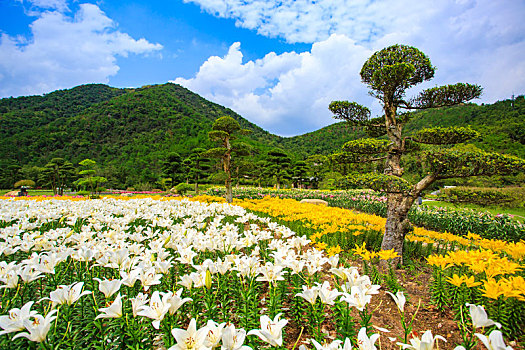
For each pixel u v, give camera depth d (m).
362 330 1.58
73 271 2.89
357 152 5.31
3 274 2.13
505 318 2.28
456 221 9.01
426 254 4.82
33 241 3.03
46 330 1.57
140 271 2.16
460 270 3.18
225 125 13.78
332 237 5.02
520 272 2.96
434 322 2.73
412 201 4.42
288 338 2.36
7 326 1.52
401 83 4.78
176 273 3.05
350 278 2.16
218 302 2.59
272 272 2.38
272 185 38.19
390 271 3.50
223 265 2.46
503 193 4.79
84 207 6.68
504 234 7.84
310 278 2.73
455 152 4.00
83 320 2.08
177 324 2.13
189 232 3.56
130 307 2.10
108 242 3.41
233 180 31.06
